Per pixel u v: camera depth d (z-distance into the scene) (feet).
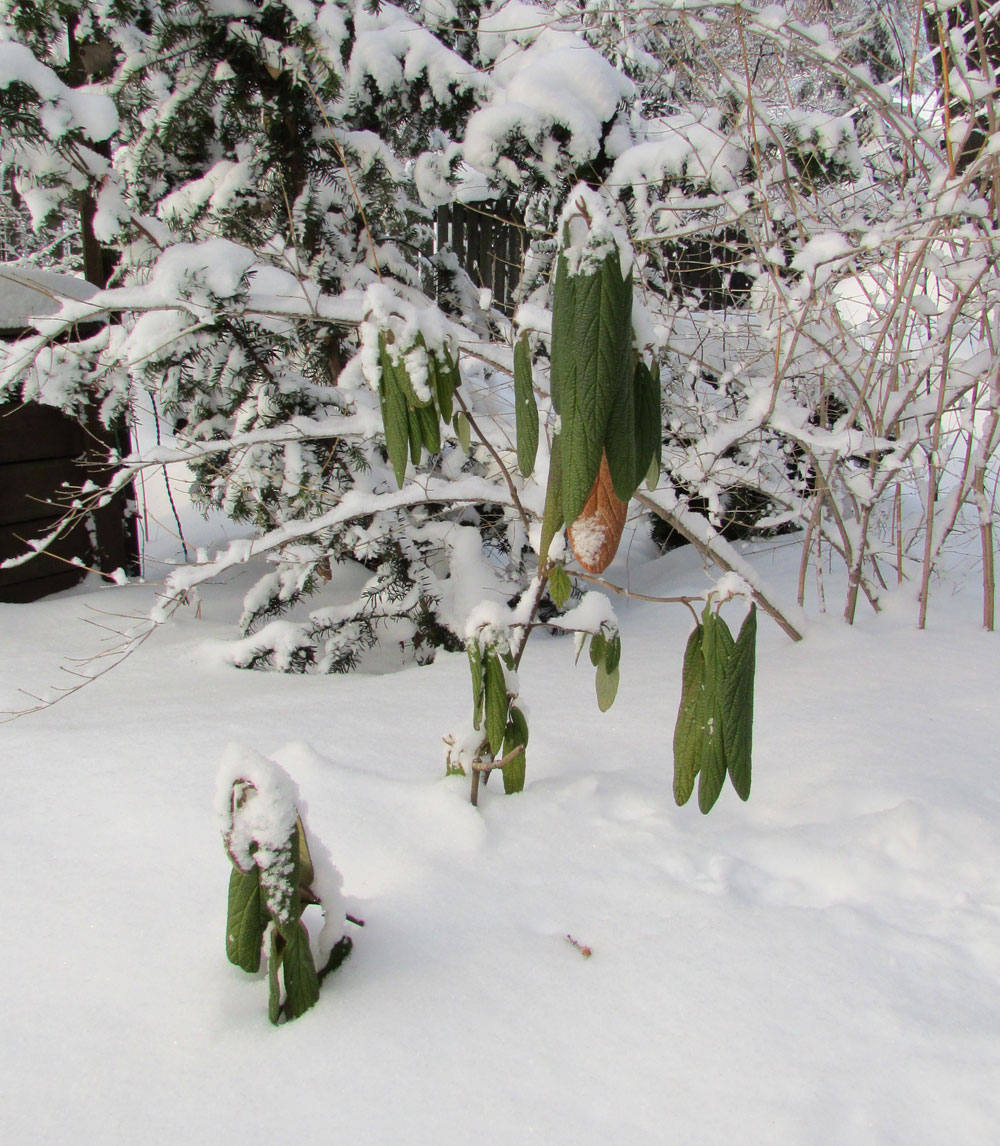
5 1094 2.40
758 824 3.53
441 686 4.93
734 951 2.83
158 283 4.46
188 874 3.19
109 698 4.89
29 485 6.75
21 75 4.60
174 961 2.81
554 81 6.15
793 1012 2.60
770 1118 2.30
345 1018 2.60
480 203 9.30
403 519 6.08
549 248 6.67
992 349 4.96
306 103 6.12
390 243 6.81
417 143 7.11
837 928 2.92
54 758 3.94
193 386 6.05
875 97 4.87
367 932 2.93
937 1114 2.32
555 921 2.97
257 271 5.18
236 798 2.53
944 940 2.88
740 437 4.79
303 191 6.16
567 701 4.59
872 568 6.73
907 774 3.75
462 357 5.66
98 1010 2.65
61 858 3.28
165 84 6.02
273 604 6.17
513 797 3.60
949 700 4.48
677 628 5.93
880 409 5.28
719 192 5.76
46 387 5.74
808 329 4.98
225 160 6.33
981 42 4.79
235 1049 2.51
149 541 9.82
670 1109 2.33
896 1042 2.51
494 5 7.48
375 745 4.08
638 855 3.28
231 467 6.03
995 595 5.86
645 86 7.94
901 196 5.49
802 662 5.07
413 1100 2.36
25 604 6.63
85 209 6.10
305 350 6.35
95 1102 2.38
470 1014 2.61
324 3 6.03
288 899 2.49
